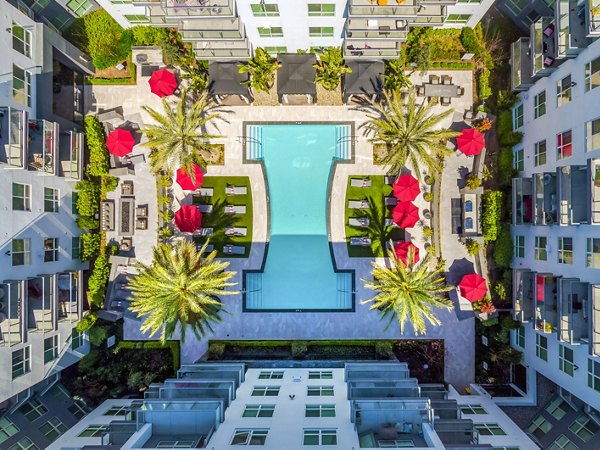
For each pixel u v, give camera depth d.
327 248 26.67
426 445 17.11
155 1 20.66
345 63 24.83
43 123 21.22
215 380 20.86
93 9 25.59
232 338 26.69
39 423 22.62
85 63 25.34
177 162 26.42
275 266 26.80
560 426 21.75
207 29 21.09
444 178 26.09
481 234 25.48
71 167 23.86
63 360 23.58
